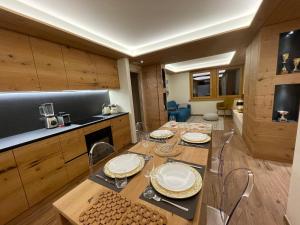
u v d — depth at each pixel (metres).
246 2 1.89
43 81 1.96
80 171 2.29
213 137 3.73
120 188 0.83
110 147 1.56
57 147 1.96
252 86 2.64
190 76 6.99
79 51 2.47
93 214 0.66
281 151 2.32
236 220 1.26
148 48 3.20
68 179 2.11
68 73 2.29
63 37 1.99
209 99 6.82
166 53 3.21
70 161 2.14
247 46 3.03
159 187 0.79
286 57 2.14
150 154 1.22
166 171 0.92
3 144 1.58
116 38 2.73
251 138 2.69
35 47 1.88
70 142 2.13
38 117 2.25
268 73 2.22
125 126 3.42
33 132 2.07
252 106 2.62
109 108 3.43
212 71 6.55
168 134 1.64
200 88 7.01
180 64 6.07
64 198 0.78
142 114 4.70
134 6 1.80
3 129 1.88
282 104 2.35
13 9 1.50
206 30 2.54
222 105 6.37
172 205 0.69
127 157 1.15
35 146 1.72
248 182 0.78
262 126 2.38
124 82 3.47
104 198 0.76
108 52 2.80
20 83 1.72
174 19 2.20
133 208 0.68
